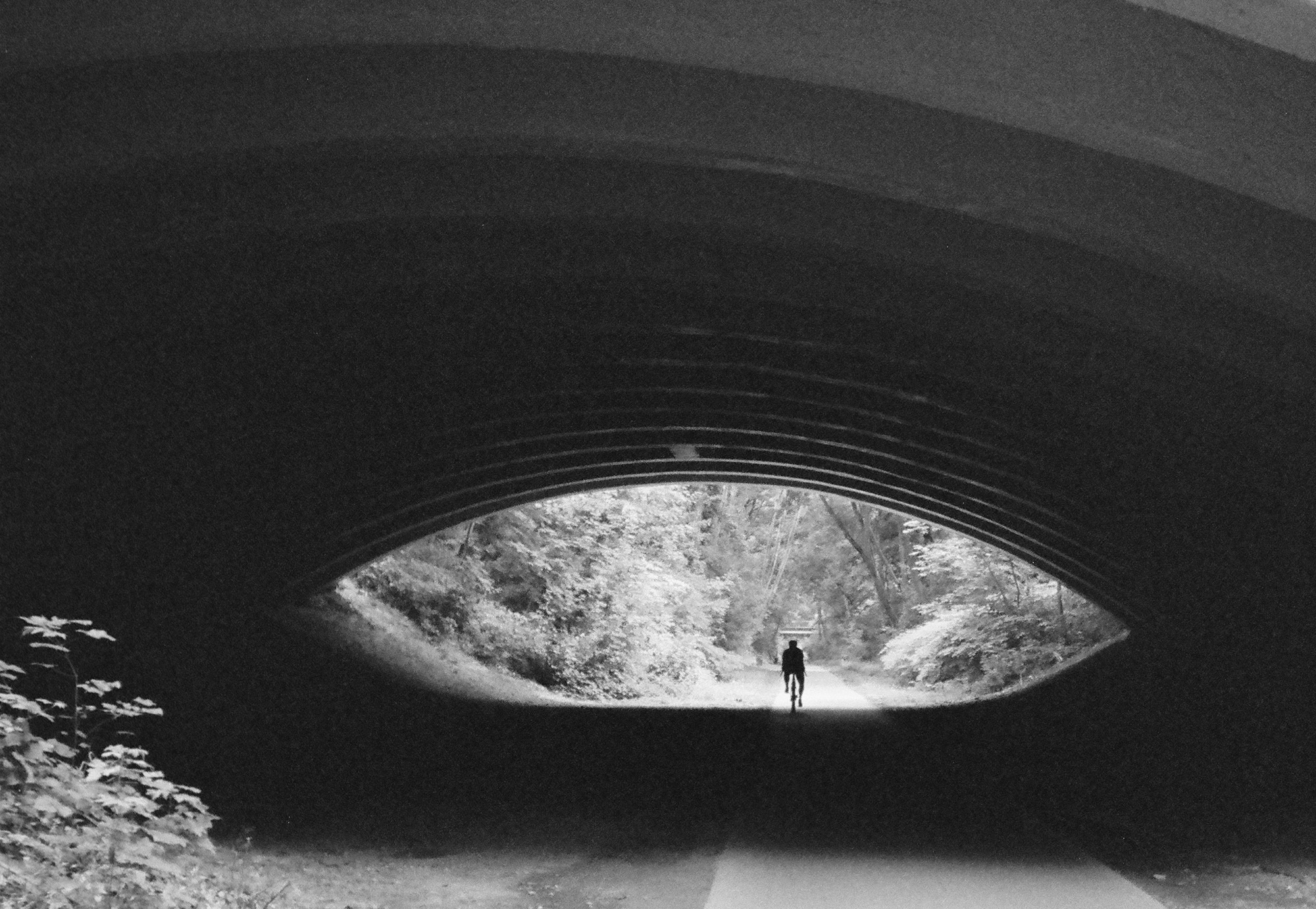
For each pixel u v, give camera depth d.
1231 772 17.89
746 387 23.14
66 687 17.19
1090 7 8.26
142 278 14.48
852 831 11.98
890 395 23.17
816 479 37.19
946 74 8.53
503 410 24.45
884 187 10.92
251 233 12.71
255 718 19.39
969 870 10.02
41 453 18.03
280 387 19.59
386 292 15.80
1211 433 18.38
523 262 14.77
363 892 8.58
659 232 13.84
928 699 41.78
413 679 27.73
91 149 10.08
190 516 23.33
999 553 44.38
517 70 10.01
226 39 8.32
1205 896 9.10
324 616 29.78
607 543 40.44
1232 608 26.36
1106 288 13.52
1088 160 10.69
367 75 9.93
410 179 12.47
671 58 8.59
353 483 26.20
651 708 33.03
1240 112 8.52
